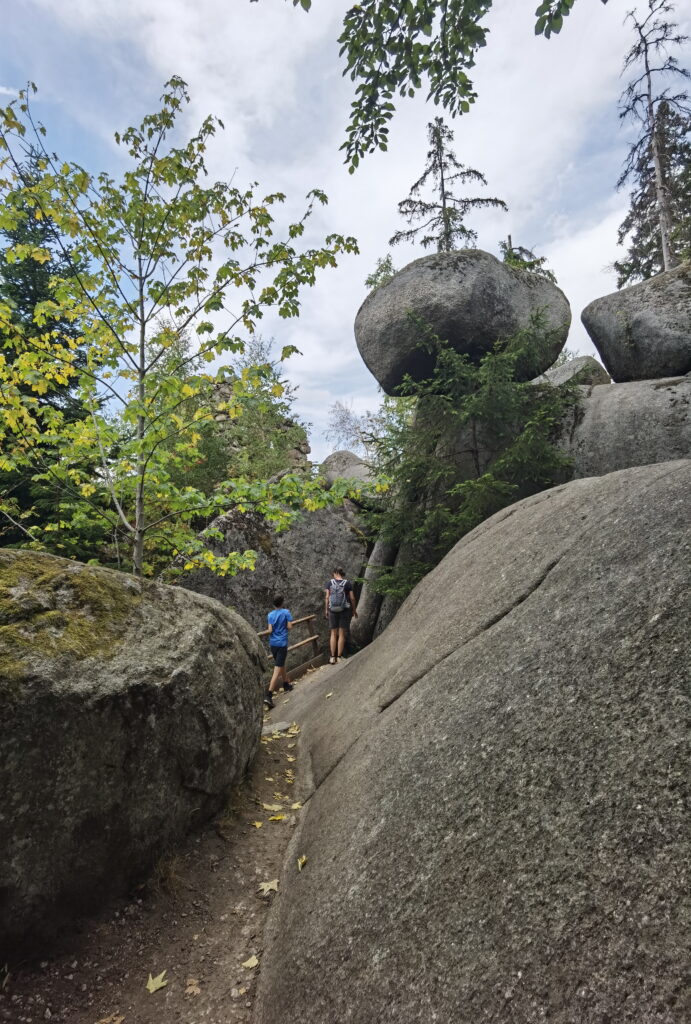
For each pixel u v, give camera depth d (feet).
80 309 17.22
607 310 33.71
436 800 7.82
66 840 8.67
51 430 18.06
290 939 8.04
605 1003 4.62
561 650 8.09
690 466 10.18
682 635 6.73
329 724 15.78
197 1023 7.63
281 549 36.40
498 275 33.09
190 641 11.64
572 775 6.44
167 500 20.38
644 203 57.88
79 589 10.62
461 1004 5.42
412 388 32.58
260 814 12.83
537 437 27.14
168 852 10.53
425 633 13.58
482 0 12.91
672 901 4.87
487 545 15.20
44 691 8.53
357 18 13.69
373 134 15.98
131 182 17.31
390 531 31.17
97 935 8.91
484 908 6.07
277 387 18.17
